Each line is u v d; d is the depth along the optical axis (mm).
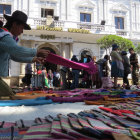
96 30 18031
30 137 1148
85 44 18438
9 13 17625
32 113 2232
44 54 2447
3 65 2623
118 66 6918
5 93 3250
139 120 1514
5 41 2201
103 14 20094
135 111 2064
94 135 1110
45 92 5414
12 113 2234
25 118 1944
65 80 8555
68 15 18922
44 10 18547
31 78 8422
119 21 20828
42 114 2172
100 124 1430
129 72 7676
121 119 1595
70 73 8672
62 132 1194
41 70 8773
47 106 2854
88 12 19656
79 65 5262
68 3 18984
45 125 1419
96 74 7793
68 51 17672
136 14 21281
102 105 2934
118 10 20625
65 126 1273
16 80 15688
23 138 1128
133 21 21172
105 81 7531
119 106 2473
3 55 2588
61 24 17109
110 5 20422
